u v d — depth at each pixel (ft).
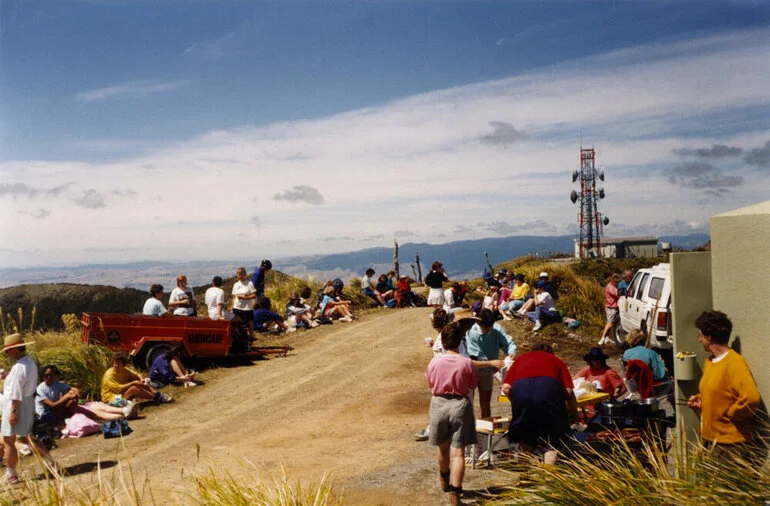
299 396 38.40
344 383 41.22
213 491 17.83
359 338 56.39
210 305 48.49
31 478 23.90
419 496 20.34
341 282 69.00
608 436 20.93
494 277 66.08
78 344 41.88
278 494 17.30
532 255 132.67
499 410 32.12
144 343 43.62
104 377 37.22
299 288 74.33
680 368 18.76
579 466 16.10
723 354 15.90
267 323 59.72
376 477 22.56
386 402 35.96
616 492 14.94
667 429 20.93
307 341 56.29
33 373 24.23
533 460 17.51
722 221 17.35
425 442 27.40
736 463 14.65
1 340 43.83
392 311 72.95
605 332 49.67
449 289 57.88
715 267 17.72
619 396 26.68
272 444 28.55
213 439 30.09
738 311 16.74
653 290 41.37
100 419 33.96
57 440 31.60
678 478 14.52
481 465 22.66
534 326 54.70
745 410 15.14
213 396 39.50
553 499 15.44
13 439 23.63
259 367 47.09
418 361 46.70
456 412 19.26
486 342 26.00
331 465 24.59
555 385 19.71
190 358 46.11
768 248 15.49
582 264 148.66
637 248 211.61
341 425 31.53
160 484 22.18
